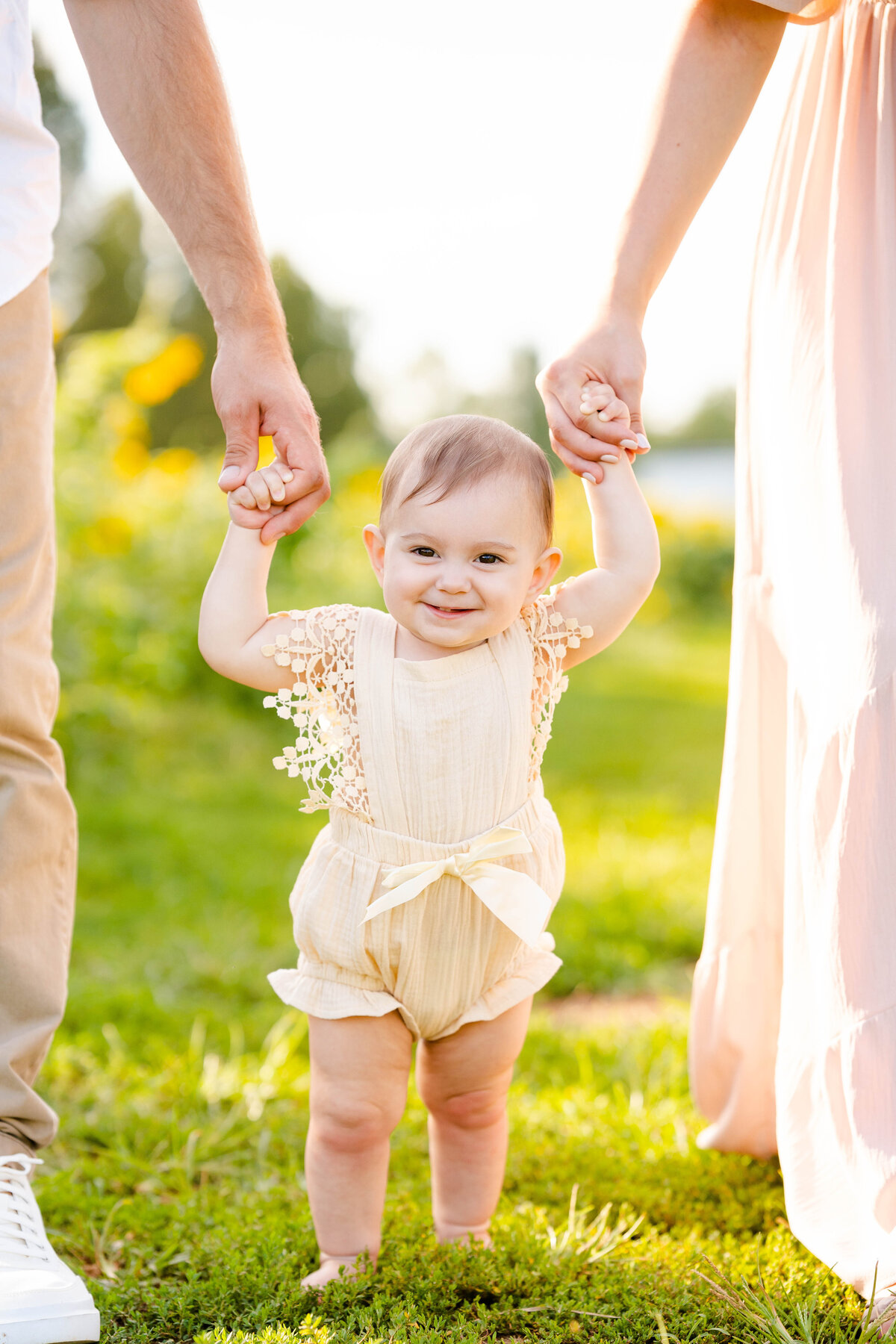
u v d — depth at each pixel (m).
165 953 4.22
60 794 2.16
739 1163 2.49
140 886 5.02
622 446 2.07
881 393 1.95
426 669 1.99
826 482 2.01
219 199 2.13
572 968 4.22
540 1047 3.33
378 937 1.97
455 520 1.92
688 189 2.07
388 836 1.98
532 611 2.09
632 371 2.06
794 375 2.08
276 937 4.42
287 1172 2.59
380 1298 1.90
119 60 2.12
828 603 2.00
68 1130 2.78
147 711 7.28
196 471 9.13
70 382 7.55
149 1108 2.91
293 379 2.11
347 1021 2.02
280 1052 3.21
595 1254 2.11
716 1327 1.86
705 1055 2.44
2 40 2.05
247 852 5.48
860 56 2.02
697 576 15.26
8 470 2.07
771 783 2.31
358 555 9.28
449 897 1.96
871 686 1.89
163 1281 2.10
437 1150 2.16
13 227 2.06
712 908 2.40
